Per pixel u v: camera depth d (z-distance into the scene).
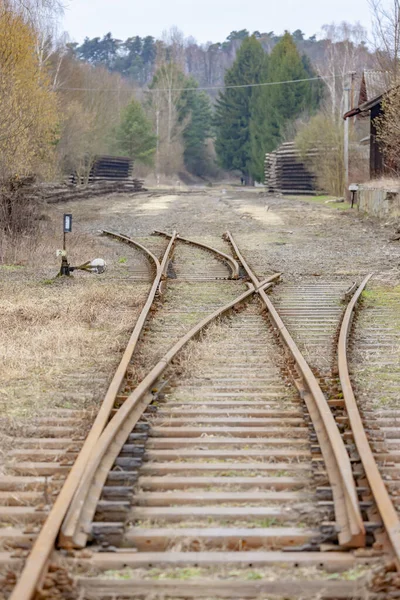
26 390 24.59
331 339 32.16
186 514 15.25
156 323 35.12
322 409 20.05
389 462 18.36
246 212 112.38
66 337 31.84
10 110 64.81
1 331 33.06
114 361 28.02
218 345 30.70
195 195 178.88
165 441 19.45
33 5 94.75
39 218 74.25
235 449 19.23
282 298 42.66
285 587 12.58
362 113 116.44
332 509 15.25
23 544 13.98
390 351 30.28
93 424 19.42
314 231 82.81
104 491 15.84
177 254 63.44
